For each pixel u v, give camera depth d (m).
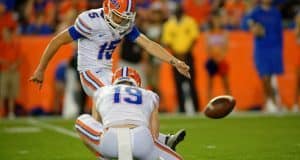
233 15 42.72
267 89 38.88
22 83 39.44
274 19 38.56
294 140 27.41
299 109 40.22
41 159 23.94
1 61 39.03
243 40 40.25
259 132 30.41
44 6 43.00
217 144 26.69
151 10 39.06
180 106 39.16
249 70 40.25
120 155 16.30
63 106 39.12
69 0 41.06
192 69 38.84
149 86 38.94
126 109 16.88
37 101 39.44
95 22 19.28
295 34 40.47
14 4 44.38
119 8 18.89
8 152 25.75
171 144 18.81
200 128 32.47
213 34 39.44
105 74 19.78
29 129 33.31
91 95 19.80
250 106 40.19
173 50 38.69
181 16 38.72
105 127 16.77
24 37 39.56
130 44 38.06
